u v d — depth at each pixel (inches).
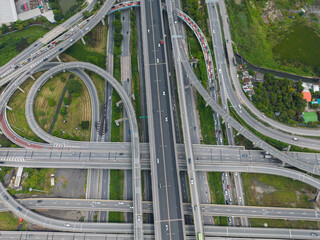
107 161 6274.6
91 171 6501.0
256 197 6230.3
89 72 7534.5
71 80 7096.5
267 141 6560.0
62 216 6097.4
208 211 5920.3
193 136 6845.5
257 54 7819.9
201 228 5344.5
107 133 6845.5
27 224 6003.9
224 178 6392.7
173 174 5940.0
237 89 7303.2
